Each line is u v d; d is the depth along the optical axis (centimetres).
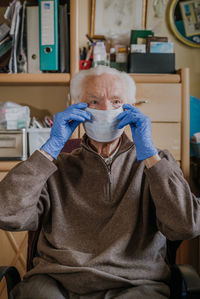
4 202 91
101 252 96
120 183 105
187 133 172
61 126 101
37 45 168
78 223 104
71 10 163
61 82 170
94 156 106
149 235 101
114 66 181
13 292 95
